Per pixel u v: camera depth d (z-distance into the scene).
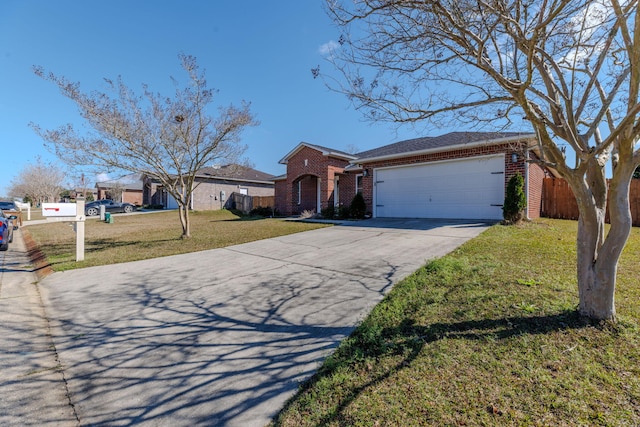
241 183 28.55
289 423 2.06
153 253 7.75
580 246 3.00
